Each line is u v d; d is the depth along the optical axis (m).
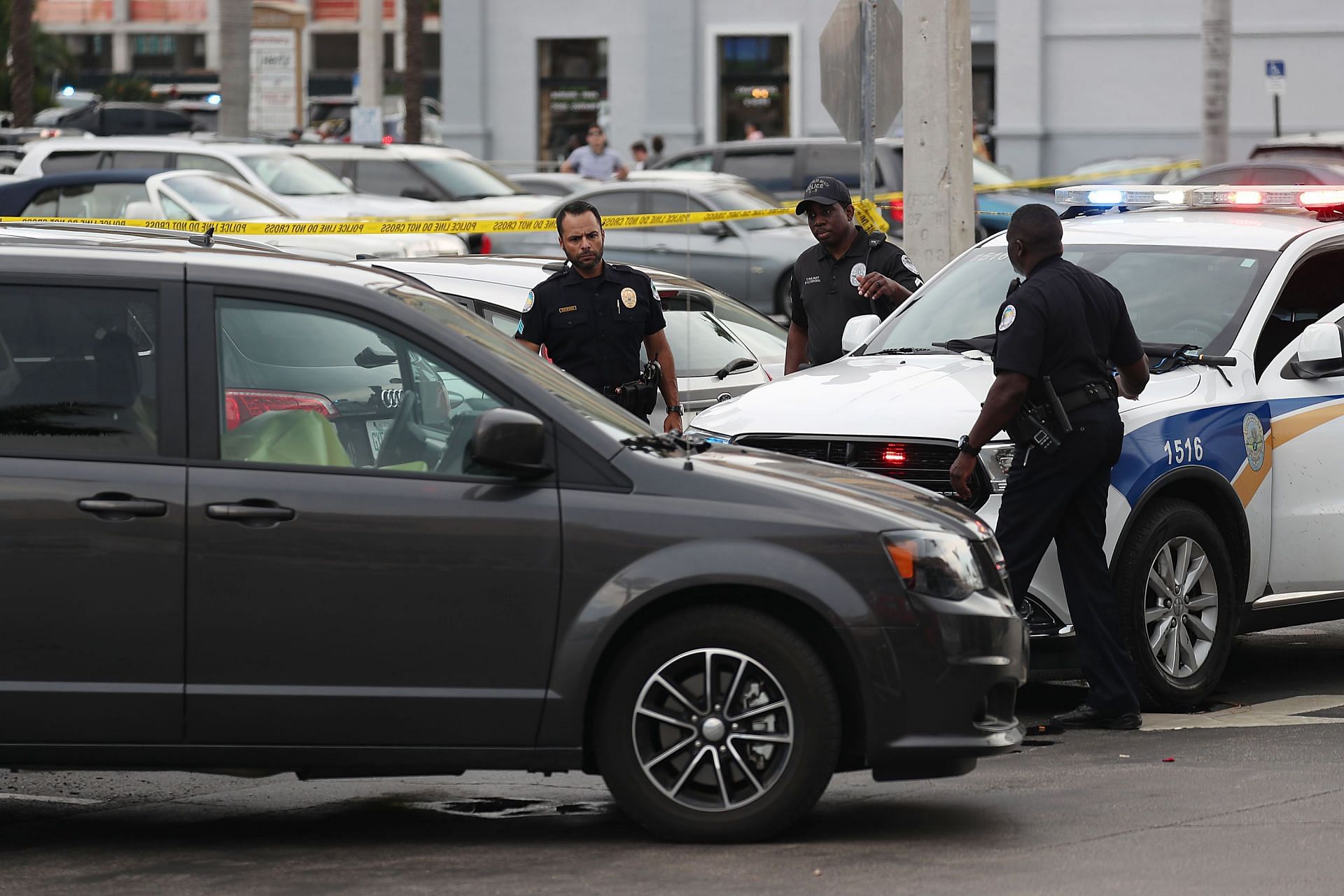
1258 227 29.53
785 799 19.38
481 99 121.94
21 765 19.03
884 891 17.84
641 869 18.73
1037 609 25.27
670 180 72.62
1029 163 114.50
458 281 33.50
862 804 21.55
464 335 19.86
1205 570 26.55
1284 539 27.52
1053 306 23.94
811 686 19.27
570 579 19.09
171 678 18.95
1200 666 26.66
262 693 18.97
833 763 19.41
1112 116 113.62
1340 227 29.62
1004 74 114.31
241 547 18.91
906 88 39.59
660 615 19.41
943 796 21.91
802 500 19.45
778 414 26.34
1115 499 25.41
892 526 19.50
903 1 39.50
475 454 18.91
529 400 19.50
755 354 36.69
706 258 70.94
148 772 23.86
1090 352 24.27
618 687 19.38
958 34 39.28
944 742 19.44
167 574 18.86
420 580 19.02
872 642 19.22
